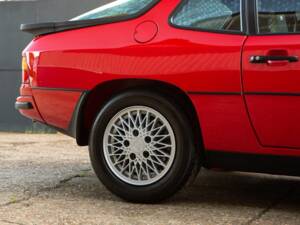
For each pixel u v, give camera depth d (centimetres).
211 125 382
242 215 381
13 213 382
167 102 396
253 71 366
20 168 560
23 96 445
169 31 396
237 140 378
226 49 376
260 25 377
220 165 391
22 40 1087
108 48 406
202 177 520
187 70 384
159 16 403
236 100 373
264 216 380
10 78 1098
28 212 385
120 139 412
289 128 362
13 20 1091
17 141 852
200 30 390
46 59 425
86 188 462
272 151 370
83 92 412
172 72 388
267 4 379
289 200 431
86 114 430
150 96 400
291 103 359
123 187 408
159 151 402
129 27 408
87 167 569
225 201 423
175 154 397
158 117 401
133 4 416
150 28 401
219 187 476
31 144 798
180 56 387
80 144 433
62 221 363
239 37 378
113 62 404
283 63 359
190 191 457
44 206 402
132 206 402
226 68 374
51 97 424
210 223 360
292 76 356
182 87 386
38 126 1073
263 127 368
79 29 424
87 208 396
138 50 398
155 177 403
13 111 1097
